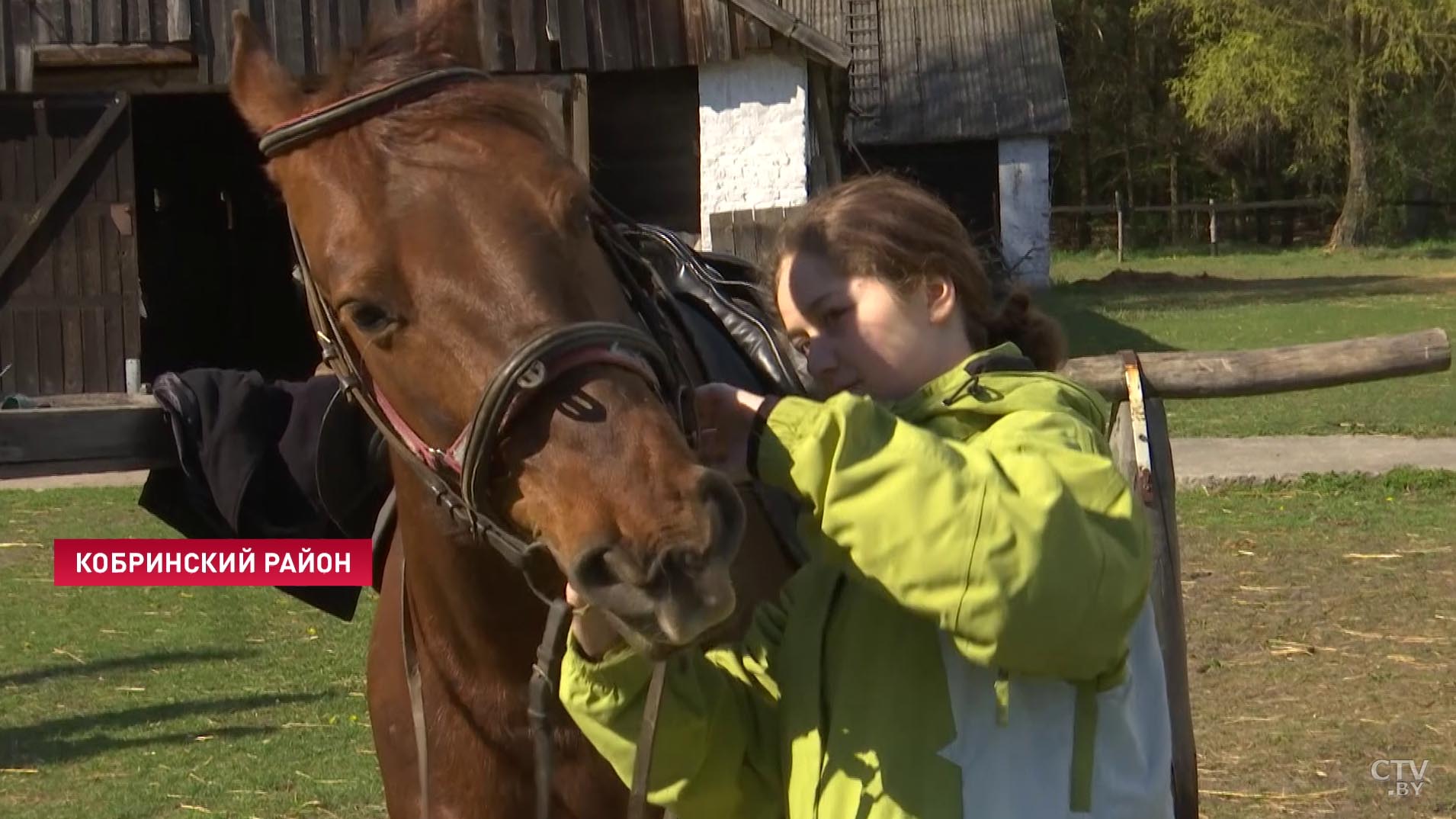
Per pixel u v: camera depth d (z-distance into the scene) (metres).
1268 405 12.09
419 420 1.87
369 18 2.24
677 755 1.95
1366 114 32.69
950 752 1.82
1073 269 30.59
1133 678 1.93
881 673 1.89
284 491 2.93
